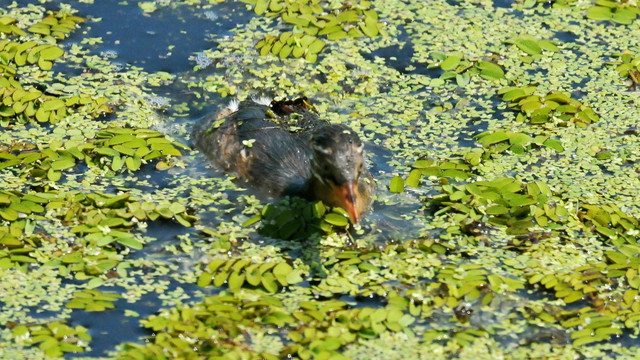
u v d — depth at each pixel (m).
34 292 11.86
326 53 17.25
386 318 11.58
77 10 18.02
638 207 13.88
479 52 17.44
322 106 15.94
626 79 16.91
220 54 17.05
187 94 16.11
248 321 11.41
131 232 13.00
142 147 14.55
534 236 13.17
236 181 14.30
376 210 13.67
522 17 18.52
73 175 14.08
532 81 16.73
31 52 16.48
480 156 14.87
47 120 15.17
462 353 11.20
